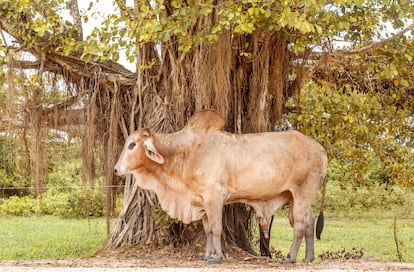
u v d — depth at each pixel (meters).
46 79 12.00
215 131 9.83
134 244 11.19
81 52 12.02
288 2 9.64
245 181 9.65
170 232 11.11
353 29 11.55
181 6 10.04
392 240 18.36
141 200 11.34
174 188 9.89
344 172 16.19
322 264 9.68
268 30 10.34
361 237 18.95
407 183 14.02
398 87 13.23
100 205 21.94
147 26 9.70
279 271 8.30
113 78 11.86
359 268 8.95
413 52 10.95
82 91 11.98
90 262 9.85
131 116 11.66
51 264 9.37
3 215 24.48
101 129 12.07
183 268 8.72
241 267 9.03
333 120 12.66
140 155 9.77
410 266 9.36
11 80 11.46
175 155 9.82
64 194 24.61
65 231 19.30
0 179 16.92
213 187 9.58
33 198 25.19
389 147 14.19
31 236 18.14
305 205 9.84
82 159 11.87
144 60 11.45
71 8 12.20
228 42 10.73
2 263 9.52
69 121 12.10
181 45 10.43
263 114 11.36
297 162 9.81
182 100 11.09
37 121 11.98
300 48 10.89
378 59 11.84
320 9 10.23
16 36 11.60
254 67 11.34
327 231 20.27
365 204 24.12
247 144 9.74
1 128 12.12
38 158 12.07
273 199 10.04
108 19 10.16
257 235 13.46
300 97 12.06
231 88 11.30
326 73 12.64
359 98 11.57
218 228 9.58
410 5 10.76
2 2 10.88
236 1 10.12
